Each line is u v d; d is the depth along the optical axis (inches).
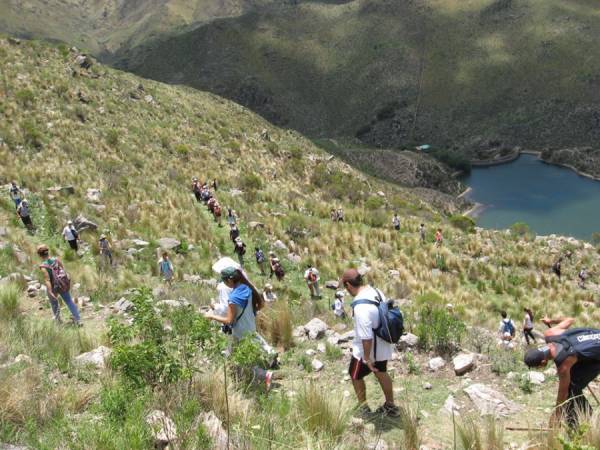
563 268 1241.4
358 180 2481.5
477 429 189.3
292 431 183.2
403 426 207.8
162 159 1744.6
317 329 385.4
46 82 1897.1
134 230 930.1
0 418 176.6
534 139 6510.8
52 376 243.4
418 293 846.5
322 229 1229.1
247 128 2645.2
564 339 182.1
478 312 772.6
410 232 1405.0
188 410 184.5
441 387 278.7
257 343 235.1
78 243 775.7
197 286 641.6
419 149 6614.2
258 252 887.7
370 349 213.3
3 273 543.8
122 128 1872.5
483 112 7298.2
